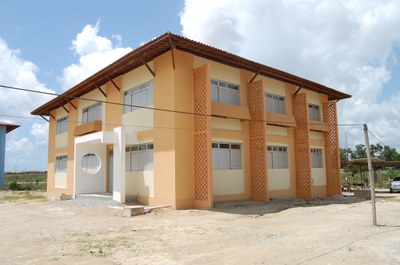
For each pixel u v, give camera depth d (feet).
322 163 79.92
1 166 114.32
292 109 72.38
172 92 51.13
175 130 50.49
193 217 43.06
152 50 52.13
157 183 53.11
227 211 47.70
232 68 60.34
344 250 23.44
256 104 60.59
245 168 59.93
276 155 67.46
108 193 65.92
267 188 57.98
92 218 43.55
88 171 71.77
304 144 69.72
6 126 116.57
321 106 81.56
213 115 53.21
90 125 68.49
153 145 54.54
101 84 69.56
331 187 78.48
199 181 51.03
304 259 21.70
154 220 41.24
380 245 24.61
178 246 27.40
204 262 22.29
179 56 52.06
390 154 191.72
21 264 22.80
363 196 74.08
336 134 79.05
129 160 61.36
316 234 30.07
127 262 22.91
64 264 22.70
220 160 56.54
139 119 58.44
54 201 64.75
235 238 30.01
